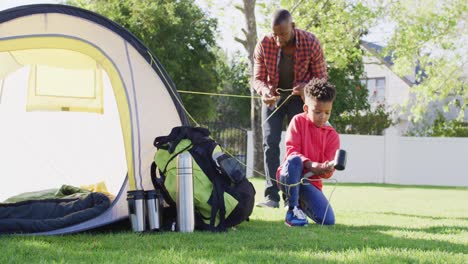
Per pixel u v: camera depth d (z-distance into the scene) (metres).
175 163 3.62
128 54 3.98
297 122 4.16
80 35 3.83
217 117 27.94
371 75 27.47
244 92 27.25
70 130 5.20
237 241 3.12
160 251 2.75
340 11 13.73
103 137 5.11
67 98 5.09
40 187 5.20
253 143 13.28
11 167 5.16
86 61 4.34
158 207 3.49
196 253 2.68
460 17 14.52
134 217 3.46
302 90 4.91
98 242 3.01
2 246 2.85
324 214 4.05
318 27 13.88
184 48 23.08
